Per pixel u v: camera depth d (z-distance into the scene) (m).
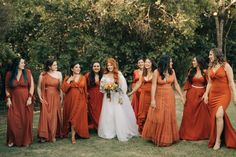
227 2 19.50
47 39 14.64
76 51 14.79
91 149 6.86
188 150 6.70
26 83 7.22
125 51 15.38
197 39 18.72
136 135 7.82
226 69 6.71
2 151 6.79
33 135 8.09
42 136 7.31
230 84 6.71
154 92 7.02
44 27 14.62
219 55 6.74
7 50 11.05
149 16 15.54
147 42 15.68
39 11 14.30
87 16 14.85
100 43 14.73
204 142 7.25
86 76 8.24
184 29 15.14
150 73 7.97
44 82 7.47
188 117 7.49
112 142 7.35
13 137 7.12
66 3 14.31
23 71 7.24
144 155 6.44
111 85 7.49
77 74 7.66
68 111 7.59
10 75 7.16
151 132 7.11
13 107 7.13
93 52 14.52
